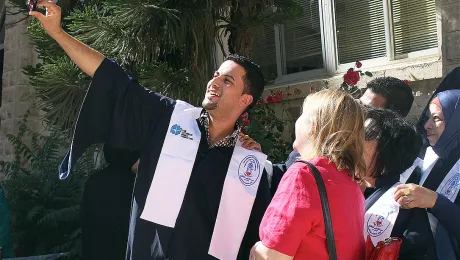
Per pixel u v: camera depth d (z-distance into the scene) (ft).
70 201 14.73
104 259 10.40
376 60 16.66
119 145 7.81
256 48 19.44
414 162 8.71
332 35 17.57
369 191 8.37
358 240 6.43
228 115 7.84
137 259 7.37
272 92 16.83
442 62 13.73
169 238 7.36
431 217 8.01
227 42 15.79
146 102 7.79
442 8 13.69
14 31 22.39
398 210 7.63
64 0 15.57
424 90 14.98
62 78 12.84
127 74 7.84
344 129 6.41
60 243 14.34
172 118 7.75
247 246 7.71
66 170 7.72
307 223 5.96
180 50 13.55
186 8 12.89
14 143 17.81
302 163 6.27
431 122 8.81
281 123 15.97
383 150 7.90
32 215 14.19
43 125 21.11
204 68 13.62
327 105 6.51
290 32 18.69
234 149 7.82
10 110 22.38
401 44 16.21
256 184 7.68
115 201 10.46
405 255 7.58
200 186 7.55
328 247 6.04
